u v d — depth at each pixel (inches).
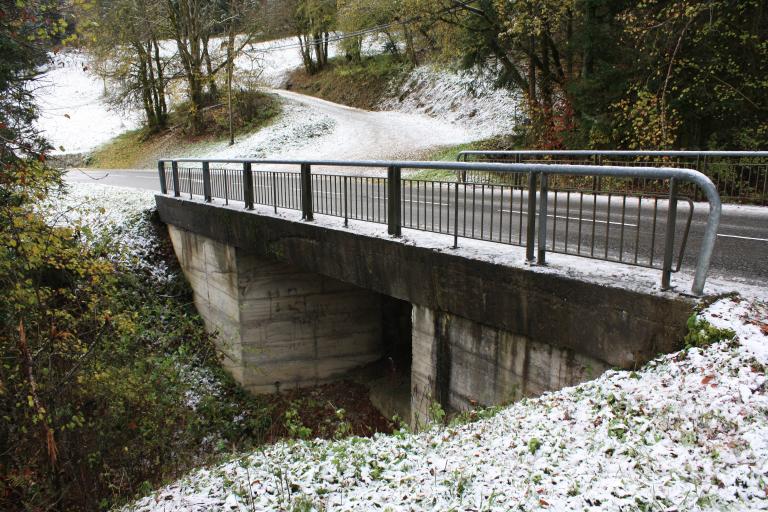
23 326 275.7
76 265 319.9
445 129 1429.6
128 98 1651.1
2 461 280.2
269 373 493.0
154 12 1483.8
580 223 207.8
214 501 173.9
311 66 2249.0
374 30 1365.7
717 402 135.9
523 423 167.8
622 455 132.2
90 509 279.1
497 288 220.8
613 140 690.2
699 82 595.5
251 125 1675.7
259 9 1643.7
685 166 484.1
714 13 567.5
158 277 625.0
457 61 967.6
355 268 310.8
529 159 729.6
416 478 154.1
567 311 195.0
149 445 339.0
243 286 478.3
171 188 658.2
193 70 1578.5
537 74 905.5
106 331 343.0
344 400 471.8
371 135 1457.9
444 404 260.4
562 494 124.3
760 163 435.2
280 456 210.8
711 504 109.0
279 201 417.4
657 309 169.6
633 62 652.7
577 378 196.7
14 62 319.9
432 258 252.4
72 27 281.0
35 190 303.3
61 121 2096.5
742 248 276.1
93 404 333.4
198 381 489.7
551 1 714.2
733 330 151.6
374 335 522.3
